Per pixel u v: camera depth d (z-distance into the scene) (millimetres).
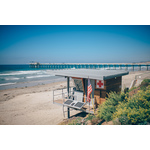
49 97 16891
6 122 9570
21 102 15305
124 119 4992
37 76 45531
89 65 78875
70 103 8219
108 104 6648
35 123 9008
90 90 6828
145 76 15633
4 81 33875
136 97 6035
